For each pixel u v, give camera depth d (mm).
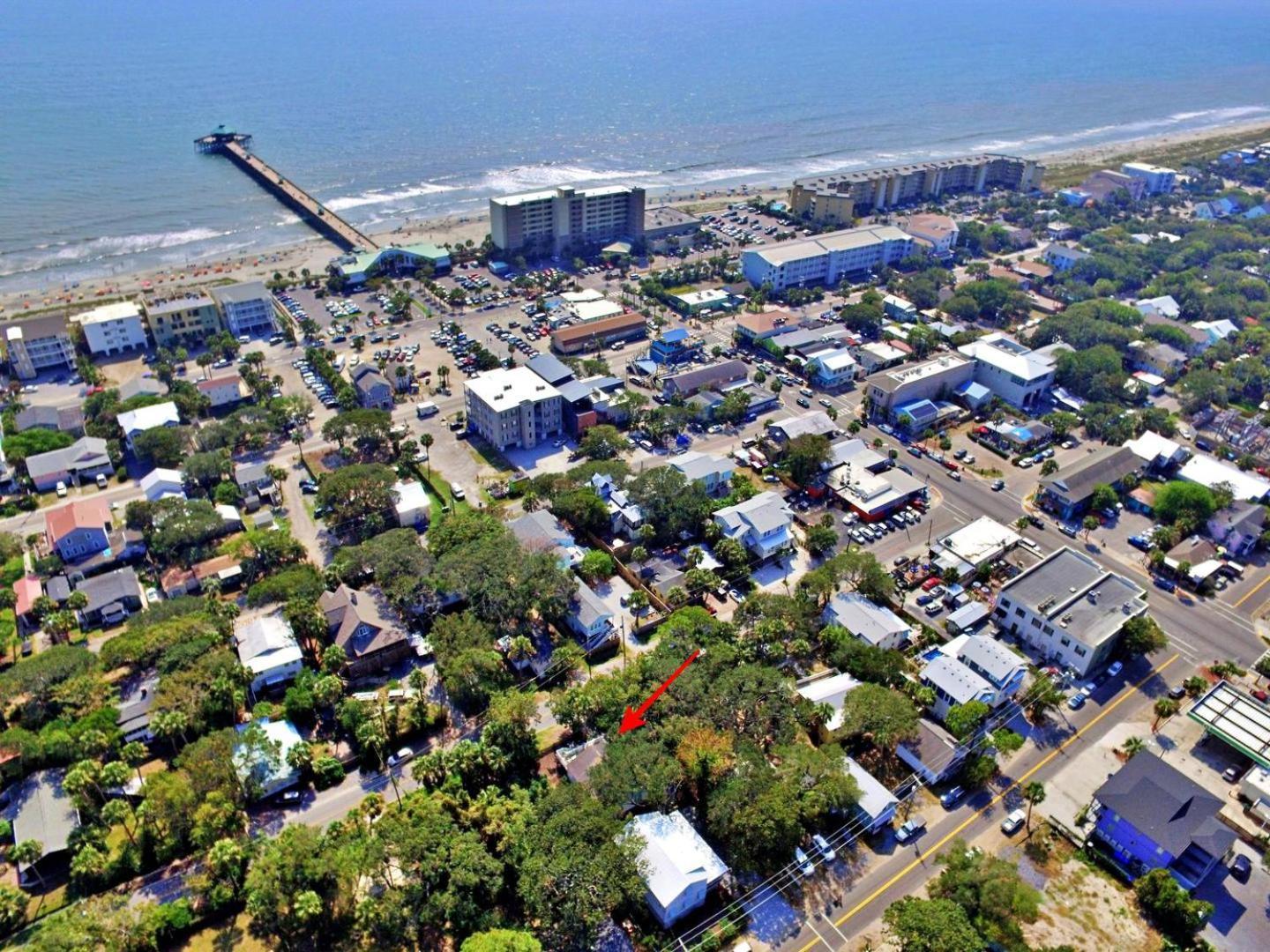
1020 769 122812
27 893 104500
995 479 195625
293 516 178875
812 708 123312
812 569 163250
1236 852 111125
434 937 99812
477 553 148750
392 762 122375
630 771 109125
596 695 122938
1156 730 129750
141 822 109250
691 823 112250
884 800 112875
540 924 98812
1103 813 111438
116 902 97938
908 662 139500
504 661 140750
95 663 130250
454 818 107375
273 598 146125
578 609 145125
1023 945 94500
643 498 169250
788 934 100500
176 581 154625
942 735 122250
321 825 112812
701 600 154750
